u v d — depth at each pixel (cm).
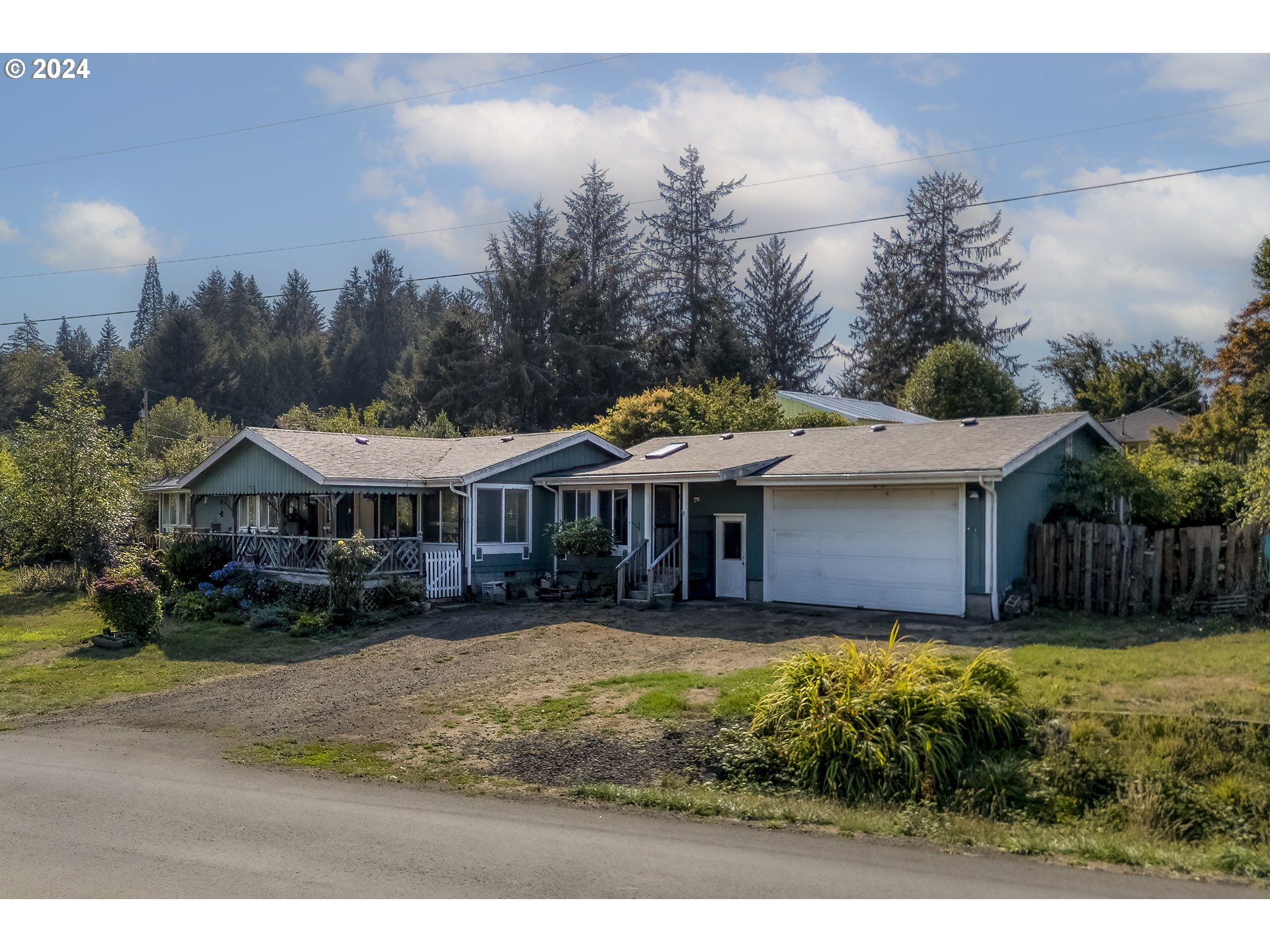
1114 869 759
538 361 6197
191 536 2758
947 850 810
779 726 1109
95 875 735
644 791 999
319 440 2597
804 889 702
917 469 1867
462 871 742
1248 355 4594
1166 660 1324
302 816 916
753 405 3872
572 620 2045
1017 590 1864
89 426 3084
